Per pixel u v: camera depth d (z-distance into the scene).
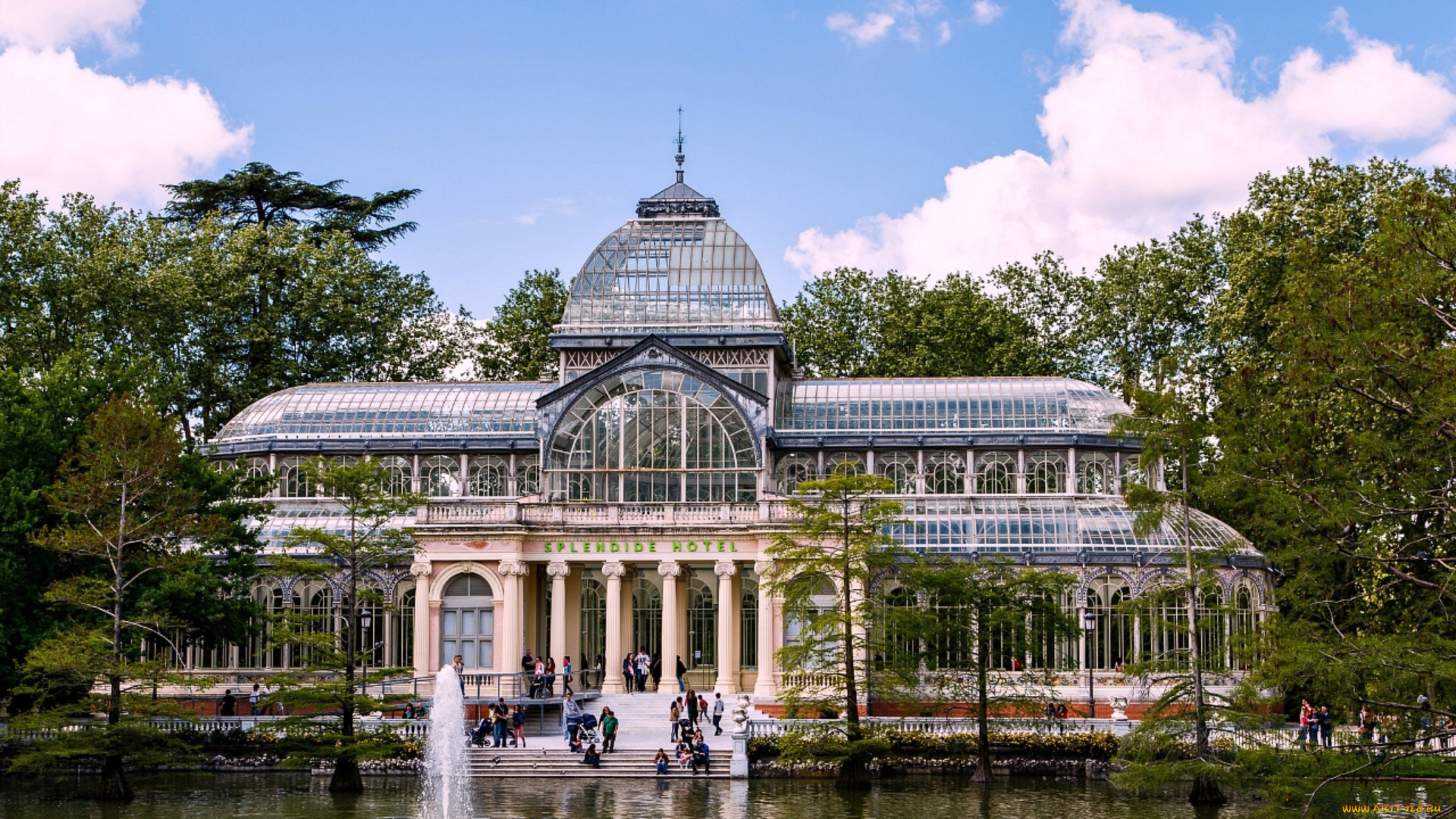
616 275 102.00
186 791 68.06
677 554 89.19
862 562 79.06
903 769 72.50
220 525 72.88
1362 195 96.94
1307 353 46.31
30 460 76.62
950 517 95.00
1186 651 63.88
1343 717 46.50
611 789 68.00
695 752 72.44
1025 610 71.50
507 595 88.25
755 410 93.25
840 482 71.25
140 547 76.44
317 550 92.56
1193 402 64.88
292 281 123.56
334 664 70.00
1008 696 72.31
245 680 89.25
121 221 116.00
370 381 125.44
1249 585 90.19
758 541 88.38
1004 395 102.62
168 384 107.31
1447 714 43.97
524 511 90.12
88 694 72.00
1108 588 89.88
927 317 130.00
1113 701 83.50
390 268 131.38
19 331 103.88
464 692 84.00
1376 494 46.66
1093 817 59.38
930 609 84.88
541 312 135.00
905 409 102.25
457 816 59.94
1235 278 98.88
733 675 89.69
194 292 113.06
